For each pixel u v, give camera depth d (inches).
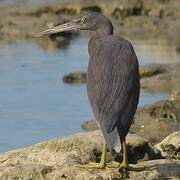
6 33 1144.2
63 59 928.9
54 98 724.0
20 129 612.7
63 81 806.5
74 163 438.6
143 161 466.0
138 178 422.3
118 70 422.0
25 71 852.0
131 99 415.2
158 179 426.0
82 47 1029.2
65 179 413.4
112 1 1264.8
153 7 1245.1
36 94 741.9
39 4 1280.8
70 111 672.4
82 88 773.9
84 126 617.0
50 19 1157.7
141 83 793.6
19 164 438.9
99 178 416.2
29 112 668.7
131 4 1247.5
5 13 1235.2
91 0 1279.5
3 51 997.8
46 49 1015.0
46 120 640.4
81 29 482.3
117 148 393.1
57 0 1305.4
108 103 411.5
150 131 604.1
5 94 738.8
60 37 1112.8
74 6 1253.7
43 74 839.7
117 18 1238.3
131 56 430.0
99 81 422.6
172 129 605.9
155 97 734.5
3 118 648.4
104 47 435.8
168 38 1092.5
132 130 608.4
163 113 645.3
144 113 641.0
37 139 582.2
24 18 1203.9
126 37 1111.0
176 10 1237.1
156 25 1174.3
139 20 1203.9
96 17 473.1
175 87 772.6
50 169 422.0
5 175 417.7
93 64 433.4
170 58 935.7
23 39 1111.0
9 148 558.3
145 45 1042.1
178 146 500.7
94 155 455.5
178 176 434.0
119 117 405.7
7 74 835.4
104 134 400.8
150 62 906.1
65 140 462.3
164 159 467.5
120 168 427.2
